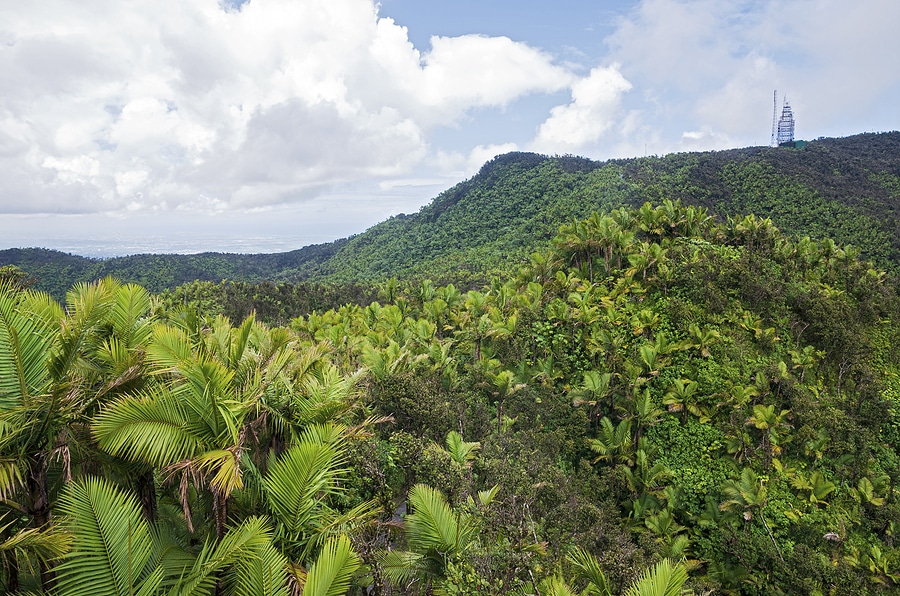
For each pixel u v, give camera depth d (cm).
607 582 1289
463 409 2828
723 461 3169
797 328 3972
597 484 2983
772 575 2577
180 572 916
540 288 4591
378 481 1497
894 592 2633
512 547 1190
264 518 920
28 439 850
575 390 3625
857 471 3194
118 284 1147
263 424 1192
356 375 1495
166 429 920
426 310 4741
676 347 3716
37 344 884
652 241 5066
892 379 3962
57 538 718
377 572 1112
